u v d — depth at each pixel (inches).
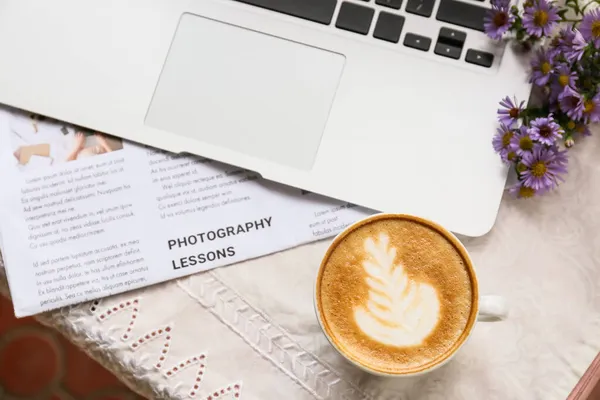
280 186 21.3
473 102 20.7
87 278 20.5
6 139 21.3
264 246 20.9
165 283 20.7
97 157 21.3
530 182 19.9
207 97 21.1
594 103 19.5
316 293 18.3
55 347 36.8
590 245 20.9
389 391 20.1
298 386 20.1
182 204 21.1
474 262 20.9
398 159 20.6
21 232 20.7
